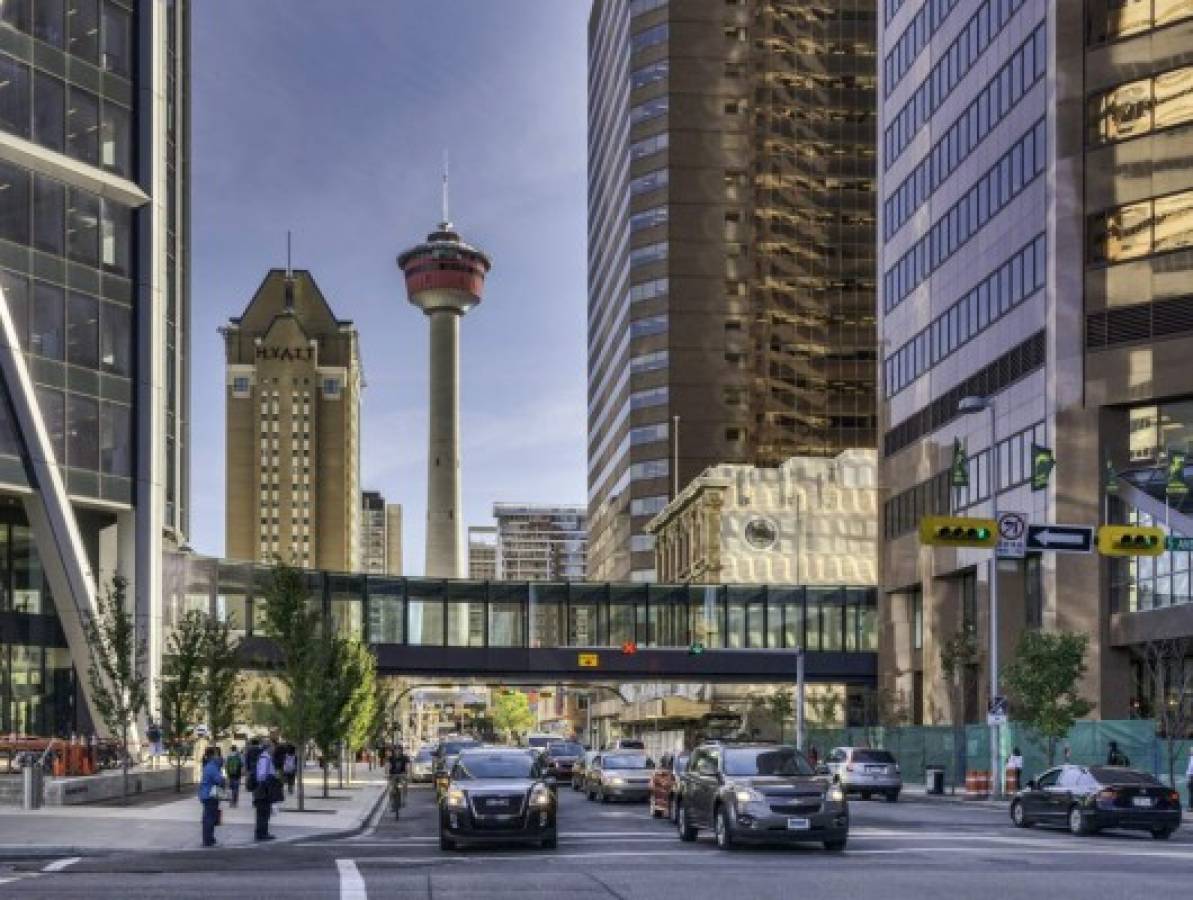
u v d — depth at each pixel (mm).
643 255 147000
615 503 155750
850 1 150750
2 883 17766
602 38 182375
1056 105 57562
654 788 34469
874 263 147125
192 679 41875
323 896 15992
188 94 78312
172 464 68625
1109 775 28500
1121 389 54812
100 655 42406
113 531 54188
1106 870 19312
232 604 69312
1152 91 55000
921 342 74812
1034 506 58906
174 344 69562
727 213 146375
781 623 84562
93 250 52375
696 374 143500
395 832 30641
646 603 83562
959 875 18406
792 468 106688
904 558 76750
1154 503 53031
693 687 102562
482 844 25000
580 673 80500
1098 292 55812
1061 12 57625
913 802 46062
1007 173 63094
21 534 52688
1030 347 60062
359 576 78250
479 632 81938
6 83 48969
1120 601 55375
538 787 23938
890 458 79750
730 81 148125
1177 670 51969
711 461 142375
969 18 68250
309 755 61500
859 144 148875
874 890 16438
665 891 16391
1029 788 30609
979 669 66312
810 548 105438
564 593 83000
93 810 33500
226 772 36406
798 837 22578
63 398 50656
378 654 77875
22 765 37375
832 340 146000
